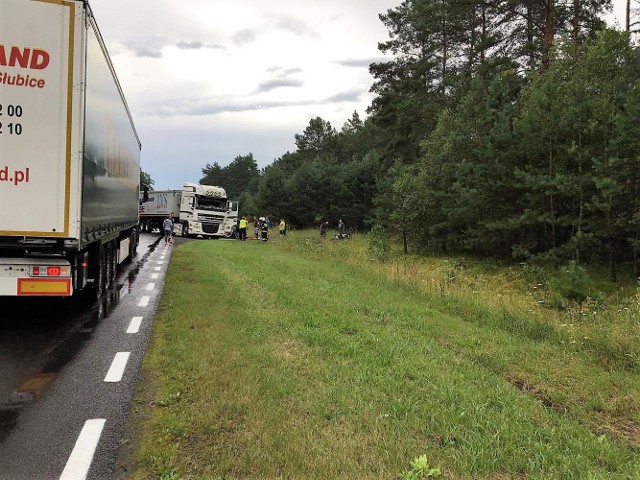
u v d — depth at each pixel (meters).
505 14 27.58
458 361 6.21
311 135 88.94
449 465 3.59
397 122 40.62
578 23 24.84
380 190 36.97
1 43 6.45
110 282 11.70
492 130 19.89
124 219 13.39
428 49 36.88
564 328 8.05
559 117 17.61
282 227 39.28
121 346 6.66
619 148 14.77
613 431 4.48
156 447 3.81
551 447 3.90
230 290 10.75
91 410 4.54
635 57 17.19
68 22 6.66
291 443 3.79
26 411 4.52
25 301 9.81
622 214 15.40
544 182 16.72
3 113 6.52
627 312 9.22
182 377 5.29
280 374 5.36
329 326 7.75
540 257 17.33
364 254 22.88
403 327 8.10
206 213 35.28
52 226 6.76
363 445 3.81
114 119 10.43
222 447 3.78
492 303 10.60
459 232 24.14
